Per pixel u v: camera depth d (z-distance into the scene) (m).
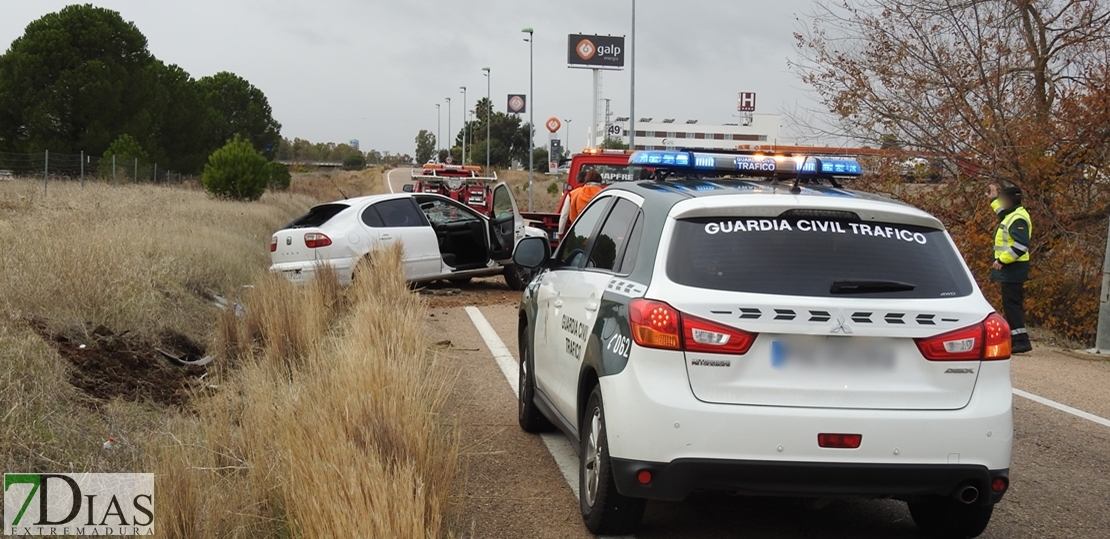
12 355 5.43
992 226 12.98
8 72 42.09
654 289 4.08
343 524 3.55
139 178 34.59
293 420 4.66
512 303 13.47
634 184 5.25
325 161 138.25
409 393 4.96
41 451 4.56
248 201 29.92
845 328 3.92
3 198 18.20
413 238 13.61
